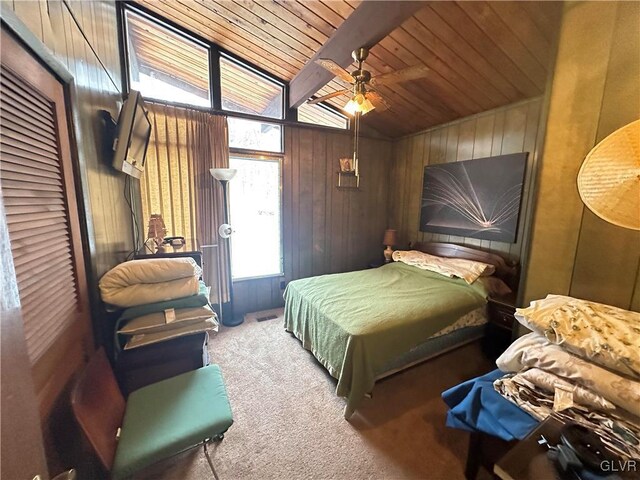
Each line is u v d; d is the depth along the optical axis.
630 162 0.92
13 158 0.79
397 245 4.34
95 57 1.63
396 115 3.53
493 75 2.46
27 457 0.48
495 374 1.33
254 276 3.60
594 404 0.93
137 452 1.04
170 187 2.86
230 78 3.14
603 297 1.12
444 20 2.00
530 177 2.66
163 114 2.77
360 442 1.64
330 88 3.46
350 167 3.92
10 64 0.77
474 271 2.71
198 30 2.77
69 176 1.15
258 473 1.45
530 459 0.84
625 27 1.00
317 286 2.74
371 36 1.98
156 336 1.58
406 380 2.22
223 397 1.35
